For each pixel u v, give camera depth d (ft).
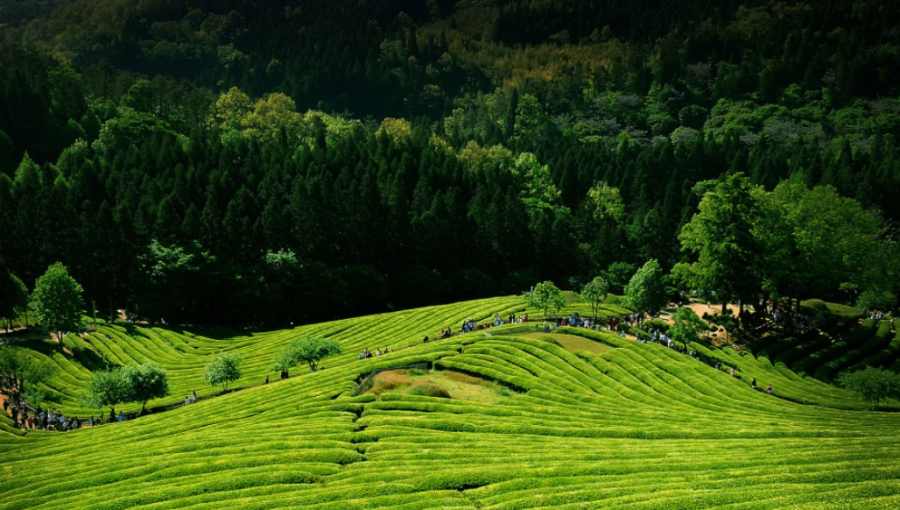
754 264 376.48
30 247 447.83
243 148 642.22
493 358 303.68
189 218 474.90
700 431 213.87
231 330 440.04
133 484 188.75
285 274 468.75
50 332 396.16
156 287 433.89
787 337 367.25
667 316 411.75
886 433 209.67
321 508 162.09
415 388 265.34
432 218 531.50
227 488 180.45
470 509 156.15
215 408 271.49
